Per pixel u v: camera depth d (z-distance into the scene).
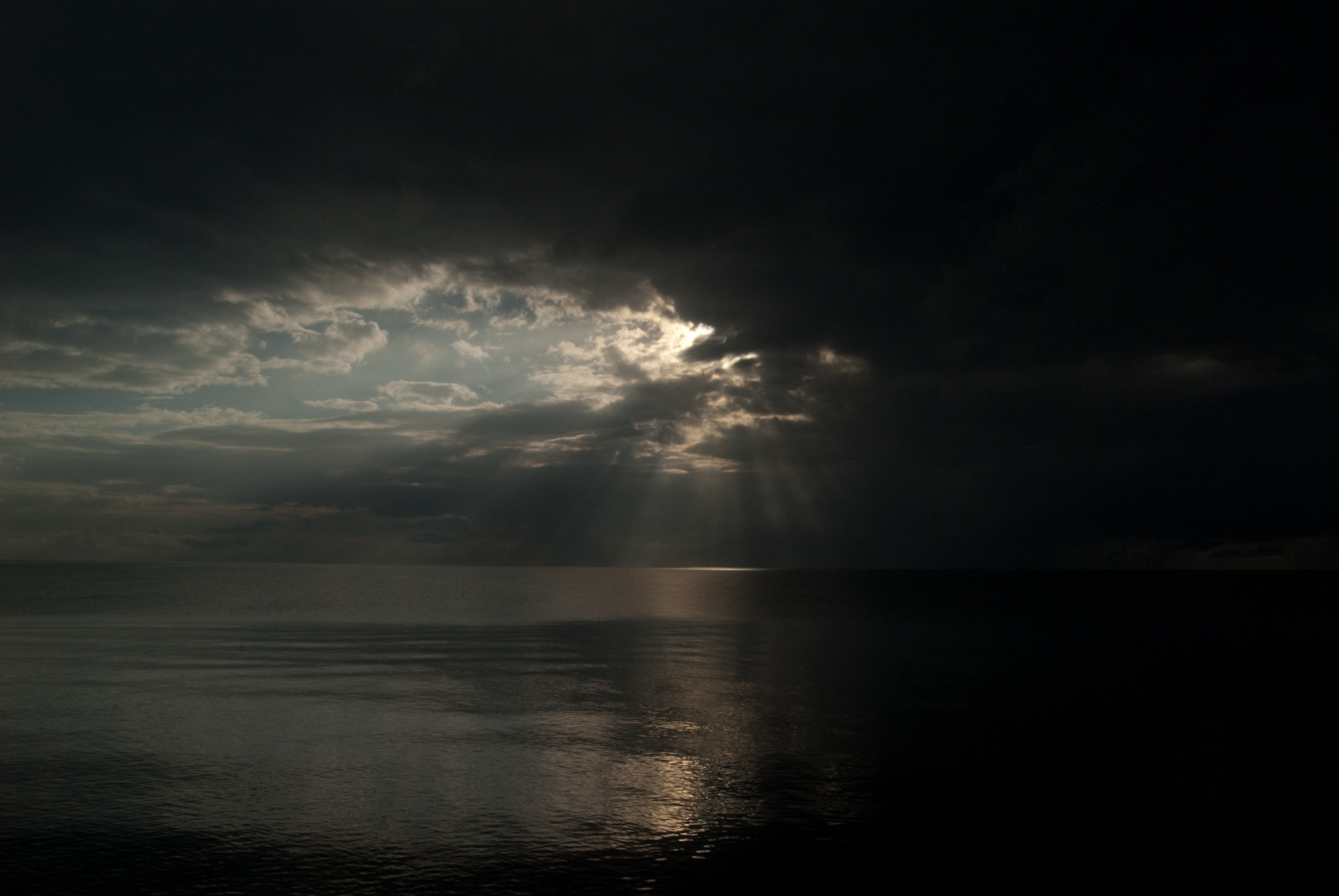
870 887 13.11
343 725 23.28
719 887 12.97
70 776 18.09
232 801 16.56
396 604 84.69
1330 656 41.75
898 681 32.66
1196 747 21.94
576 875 13.30
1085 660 39.75
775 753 20.83
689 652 42.34
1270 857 14.52
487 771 18.91
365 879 13.03
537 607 82.75
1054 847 14.85
